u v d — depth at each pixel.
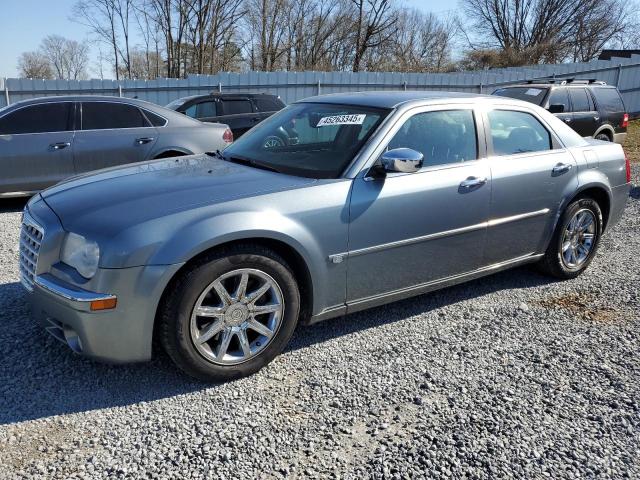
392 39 40.22
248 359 3.20
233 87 18.56
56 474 2.41
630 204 8.03
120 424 2.77
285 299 3.26
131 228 2.87
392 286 3.75
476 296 4.54
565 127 4.85
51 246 3.05
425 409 2.94
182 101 11.06
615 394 3.10
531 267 5.11
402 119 3.78
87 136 7.37
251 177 3.48
